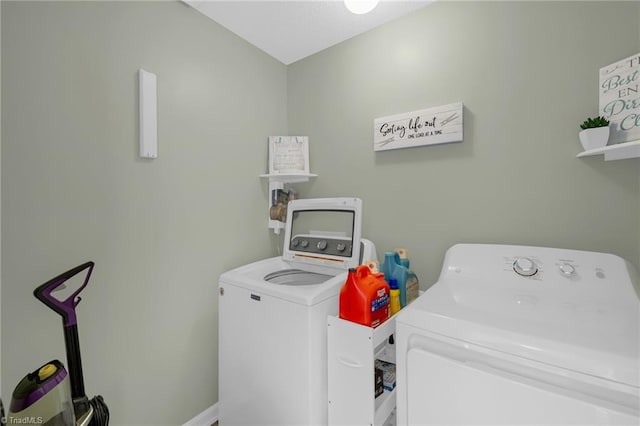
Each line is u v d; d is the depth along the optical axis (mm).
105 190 1210
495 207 1373
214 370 1645
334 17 1656
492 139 1374
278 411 1191
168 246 1437
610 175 1127
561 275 1031
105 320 1214
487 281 1139
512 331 748
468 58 1435
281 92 2131
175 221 1466
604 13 1129
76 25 1128
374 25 1731
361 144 1810
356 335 1068
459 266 1222
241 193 1819
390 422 1293
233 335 1371
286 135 2168
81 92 1141
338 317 1146
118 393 1257
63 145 1095
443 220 1519
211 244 1640
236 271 1496
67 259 1109
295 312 1130
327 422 1182
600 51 1137
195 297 1559
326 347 1181
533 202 1281
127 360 1285
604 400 628
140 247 1327
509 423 706
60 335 1104
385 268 1379
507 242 1344
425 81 1562
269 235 2023
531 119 1280
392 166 1688
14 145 991
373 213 1765
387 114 1698
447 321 835
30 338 1033
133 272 1303
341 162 1902
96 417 914
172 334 1456
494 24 1367
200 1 1496
